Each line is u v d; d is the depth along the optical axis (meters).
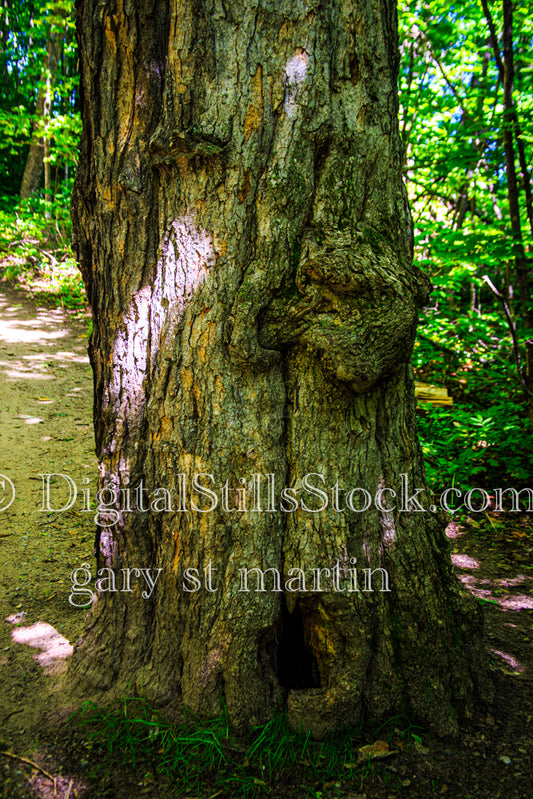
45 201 12.15
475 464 4.66
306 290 1.78
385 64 1.85
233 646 1.91
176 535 1.99
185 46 1.73
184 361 1.90
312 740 1.89
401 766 1.85
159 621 2.07
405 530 2.03
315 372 1.88
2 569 3.19
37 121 11.59
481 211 7.41
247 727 1.90
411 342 1.89
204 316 1.85
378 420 2.01
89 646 2.20
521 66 5.28
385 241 1.86
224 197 1.79
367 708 1.96
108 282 2.02
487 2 4.94
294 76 1.73
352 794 1.75
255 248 1.80
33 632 2.63
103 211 1.97
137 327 1.98
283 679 2.16
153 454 2.00
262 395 1.88
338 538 1.91
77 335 8.37
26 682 2.25
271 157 1.76
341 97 1.79
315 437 1.91
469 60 6.36
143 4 1.77
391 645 1.99
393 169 1.92
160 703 1.99
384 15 1.83
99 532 2.18
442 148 5.17
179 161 1.81
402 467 2.04
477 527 3.91
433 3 5.41
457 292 8.02
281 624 2.08
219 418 1.88
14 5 14.61
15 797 1.74
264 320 1.85
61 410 5.84
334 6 1.74
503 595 3.08
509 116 4.35
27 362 7.04
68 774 1.83
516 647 2.57
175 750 1.87
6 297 9.60
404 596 2.00
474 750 1.92
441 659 2.01
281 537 1.95
